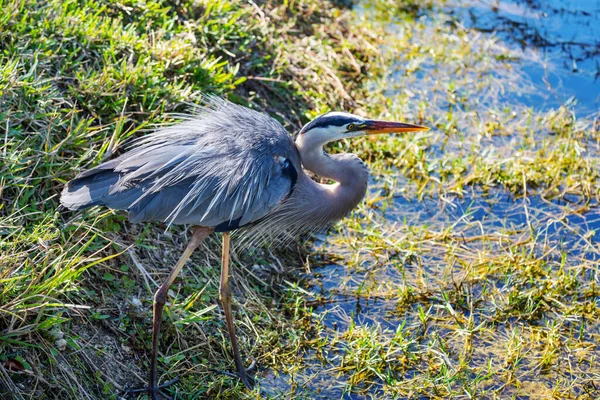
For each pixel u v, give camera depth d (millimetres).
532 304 11375
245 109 10289
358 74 16578
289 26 16578
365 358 10344
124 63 11797
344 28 18016
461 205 13641
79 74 11508
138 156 9336
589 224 13305
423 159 14391
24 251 9227
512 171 14148
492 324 11219
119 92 11625
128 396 9219
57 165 10289
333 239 12719
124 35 12508
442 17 19750
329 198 10359
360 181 10414
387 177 13961
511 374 10305
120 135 11164
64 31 12023
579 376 10359
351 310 11359
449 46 18391
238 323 10711
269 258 12000
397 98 16094
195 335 10250
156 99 11867
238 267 11555
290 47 15906
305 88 15102
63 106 11289
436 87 16734
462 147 14938
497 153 14883
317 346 10625
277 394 9844
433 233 12883
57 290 8922
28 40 11648
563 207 13672
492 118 15906
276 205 9672
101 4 13422
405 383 10117
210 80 12828
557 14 20328
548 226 13172
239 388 9773
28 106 10680
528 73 17625
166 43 12938
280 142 9914
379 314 11328
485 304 11562
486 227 13156
